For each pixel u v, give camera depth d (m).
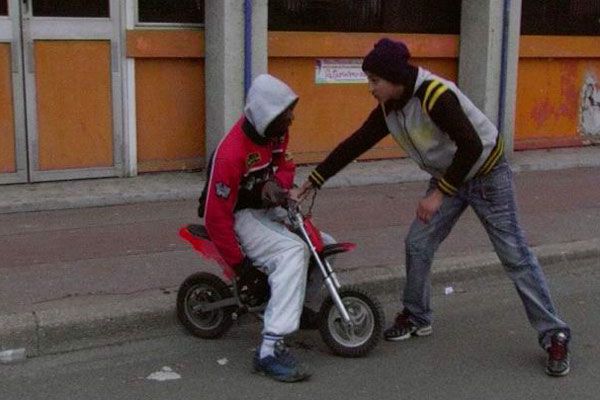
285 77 8.52
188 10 7.94
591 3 10.07
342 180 8.31
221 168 4.23
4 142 7.43
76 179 7.77
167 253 6.10
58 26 7.42
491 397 4.31
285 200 4.42
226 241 4.36
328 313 4.61
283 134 4.43
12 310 4.92
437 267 5.99
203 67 8.11
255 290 4.57
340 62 8.77
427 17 9.19
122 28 7.67
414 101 4.25
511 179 4.53
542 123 10.09
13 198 7.17
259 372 4.51
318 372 4.55
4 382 4.40
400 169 8.80
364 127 4.62
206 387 4.36
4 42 7.25
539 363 4.74
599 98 10.37
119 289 5.33
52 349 4.80
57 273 5.61
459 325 5.31
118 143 7.87
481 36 9.06
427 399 4.27
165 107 8.03
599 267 6.57
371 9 8.85
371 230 6.83
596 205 7.89
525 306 4.61
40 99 7.48
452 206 4.65
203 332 4.95
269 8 8.29
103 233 6.56
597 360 4.79
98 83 7.68
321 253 4.46
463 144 4.12
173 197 7.57
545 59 9.91
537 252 6.42
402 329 5.00
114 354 4.78
